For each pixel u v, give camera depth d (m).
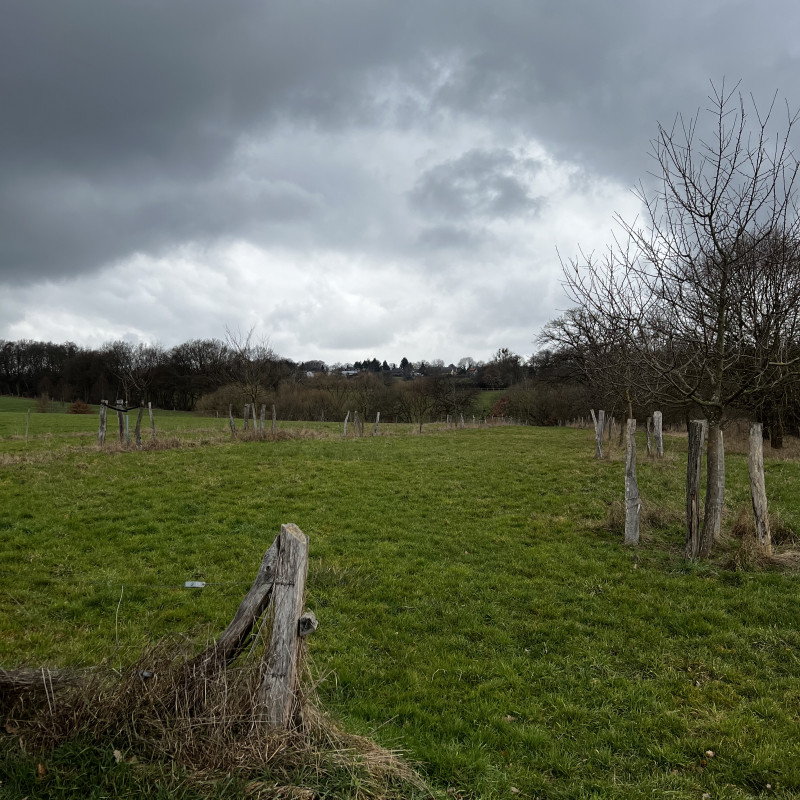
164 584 8.81
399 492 16.34
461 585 9.23
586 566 10.20
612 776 4.79
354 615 8.00
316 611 8.09
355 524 12.77
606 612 8.26
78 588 8.44
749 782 4.77
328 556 10.52
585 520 13.45
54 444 24.77
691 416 23.94
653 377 10.47
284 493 15.52
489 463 22.27
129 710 4.21
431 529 12.62
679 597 8.74
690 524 10.31
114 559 9.85
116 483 15.69
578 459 23.62
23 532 11.06
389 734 5.18
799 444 30.81
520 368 92.00
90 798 3.65
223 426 45.91
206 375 82.94
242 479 16.94
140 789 3.71
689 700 5.98
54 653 6.39
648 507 13.27
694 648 7.18
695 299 9.73
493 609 8.30
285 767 3.98
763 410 28.50
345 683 6.18
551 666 6.70
